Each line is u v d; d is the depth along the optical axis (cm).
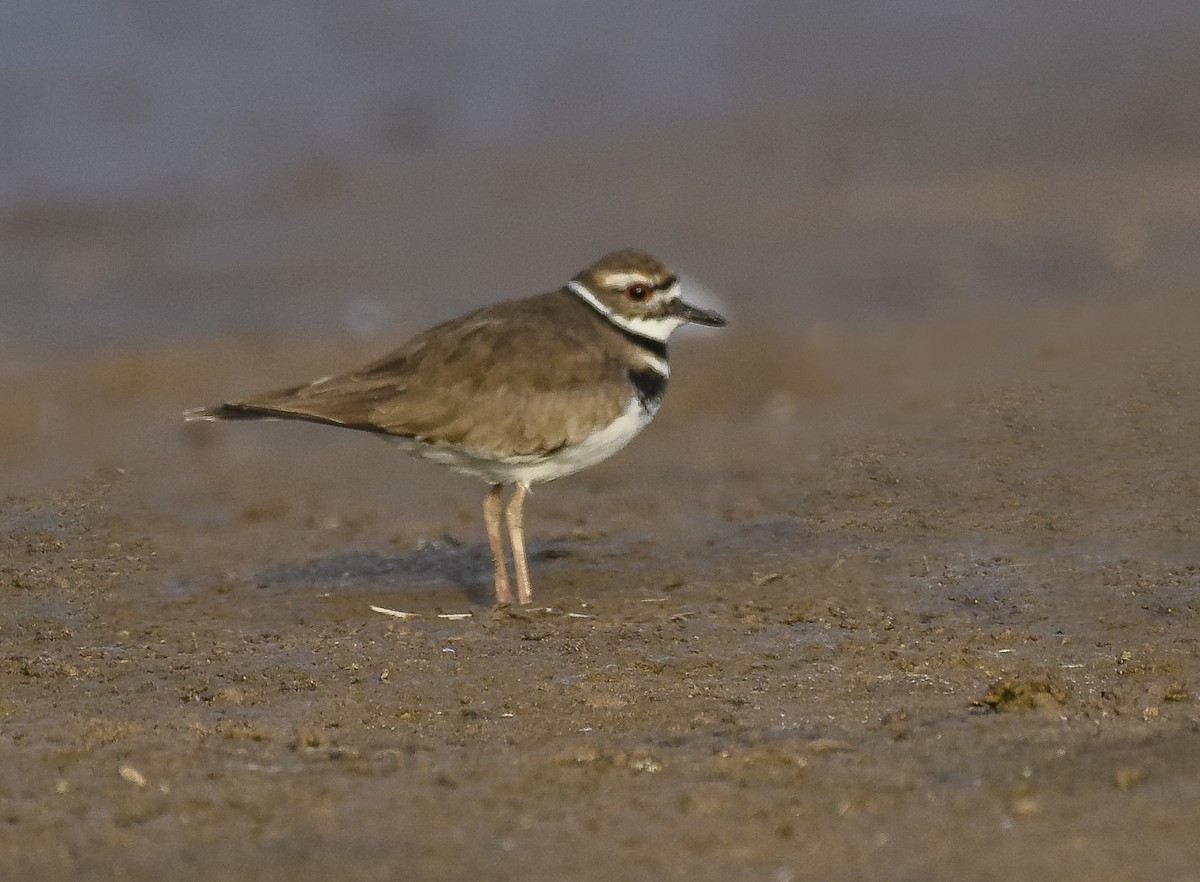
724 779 842
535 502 1448
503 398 1123
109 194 2497
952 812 786
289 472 1588
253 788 838
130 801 821
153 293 2172
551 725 946
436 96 2844
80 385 1872
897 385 1675
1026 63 2911
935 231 2234
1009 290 1991
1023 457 1423
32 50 2906
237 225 2402
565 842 767
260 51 2978
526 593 1178
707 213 2347
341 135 2698
